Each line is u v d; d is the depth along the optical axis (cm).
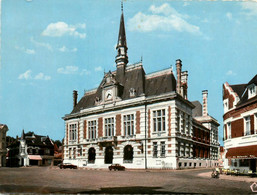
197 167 5022
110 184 1897
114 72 5784
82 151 5588
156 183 1997
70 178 2386
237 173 2861
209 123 6719
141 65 5297
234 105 3158
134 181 2145
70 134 6097
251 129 2758
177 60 4788
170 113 4316
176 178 2486
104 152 5116
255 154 2544
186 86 5038
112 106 5059
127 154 4794
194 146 5244
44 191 1518
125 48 5734
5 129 7831
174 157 4156
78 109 6194
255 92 2780
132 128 4772
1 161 7562
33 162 8306
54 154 9669
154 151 4422
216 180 2328
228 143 3291
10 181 2084
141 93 4850
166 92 4553
